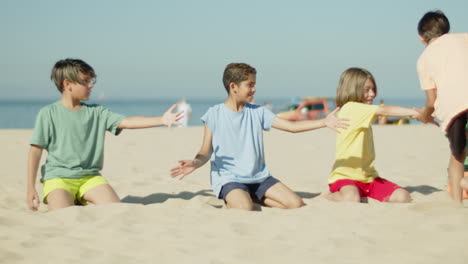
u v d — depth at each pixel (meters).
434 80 4.01
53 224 3.58
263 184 4.50
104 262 2.75
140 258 2.82
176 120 4.30
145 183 6.00
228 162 4.51
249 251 2.92
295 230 3.39
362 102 4.79
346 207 4.10
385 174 6.64
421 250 2.82
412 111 4.38
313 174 7.02
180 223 3.60
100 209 3.94
